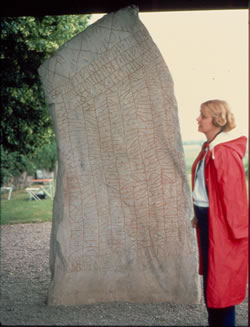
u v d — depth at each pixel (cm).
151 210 412
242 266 300
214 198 298
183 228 412
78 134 408
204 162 307
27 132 1052
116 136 407
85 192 411
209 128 309
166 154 408
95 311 390
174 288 416
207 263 311
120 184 412
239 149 301
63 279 409
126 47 401
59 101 405
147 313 386
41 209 1285
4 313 388
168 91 403
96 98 404
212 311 308
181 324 357
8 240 830
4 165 1570
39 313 386
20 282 517
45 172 2248
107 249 415
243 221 293
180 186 411
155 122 405
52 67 405
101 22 403
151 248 415
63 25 936
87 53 403
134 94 403
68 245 410
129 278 416
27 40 850
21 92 938
